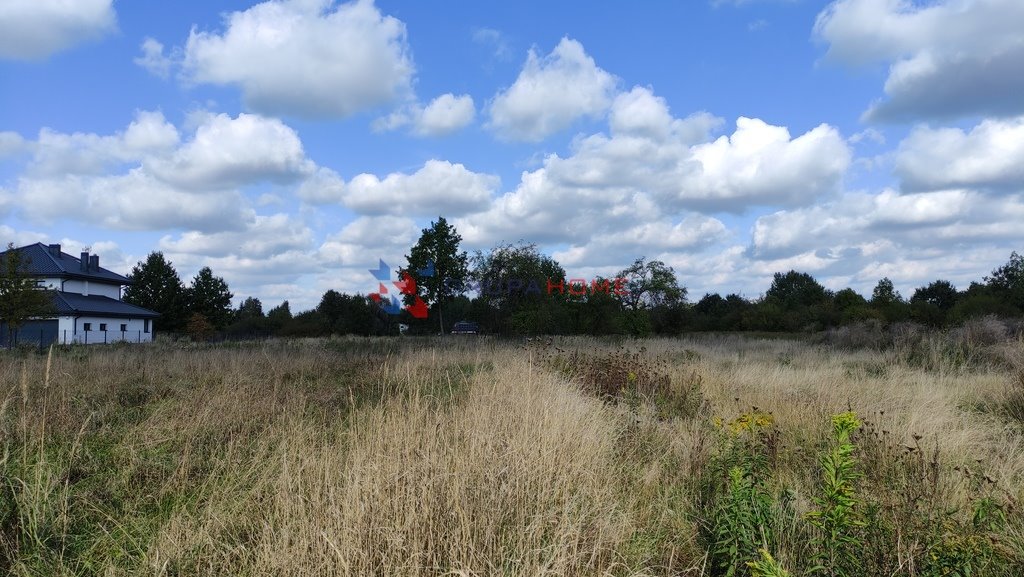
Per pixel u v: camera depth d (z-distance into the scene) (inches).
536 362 486.6
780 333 1674.5
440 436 187.6
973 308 1179.3
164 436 221.3
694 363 526.0
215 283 2394.2
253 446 213.3
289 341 967.6
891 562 124.3
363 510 131.1
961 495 170.1
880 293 2288.4
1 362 450.6
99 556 137.9
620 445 241.6
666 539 157.9
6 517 146.7
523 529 136.2
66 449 198.4
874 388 367.6
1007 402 315.6
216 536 141.9
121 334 1708.9
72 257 1851.6
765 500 149.9
